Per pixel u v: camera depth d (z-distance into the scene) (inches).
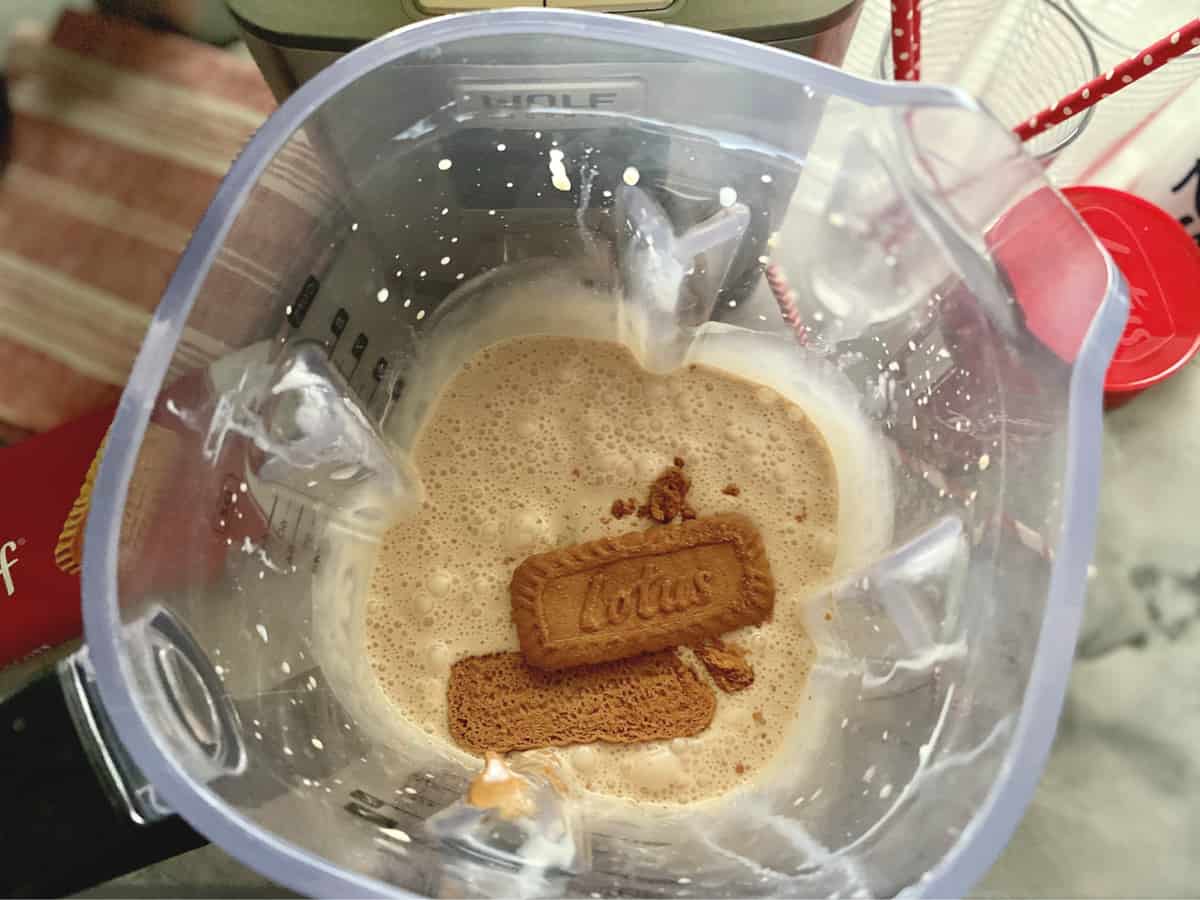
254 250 7.0
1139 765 8.6
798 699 8.6
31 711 6.6
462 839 6.7
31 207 9.9
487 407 9.5
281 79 8.0
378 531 9.1
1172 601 8.9
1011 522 6.9
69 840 6.6
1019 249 6.7
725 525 8.9
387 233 8.2
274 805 6.4
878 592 8.0
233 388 7.2
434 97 7.4
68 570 8.4
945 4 9.2
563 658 8.5
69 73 10.0
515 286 9.3
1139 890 8.3
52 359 9.5
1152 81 9.0
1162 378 8.7
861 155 7.2
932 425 8.0
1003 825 6.0
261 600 7.8
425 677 8.8
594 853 7.0
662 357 9.4
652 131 7.7
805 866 6.7
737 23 7.4
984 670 6.7
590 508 9.2
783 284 8.7
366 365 8.7
